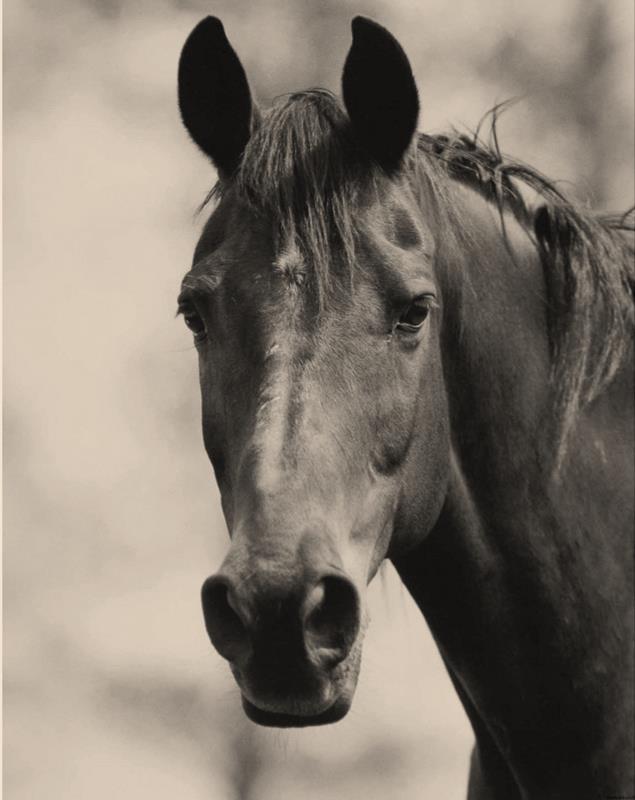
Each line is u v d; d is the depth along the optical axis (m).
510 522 7.37
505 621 7.41
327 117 6.96
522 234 7.79
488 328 7.40
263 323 6.50
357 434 6.43
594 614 7.39
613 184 25.70
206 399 6.86
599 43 26.64
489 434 7.36
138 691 29.02
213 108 7.35
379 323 6.57
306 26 26.31
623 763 7.32
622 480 7.60
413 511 6.89
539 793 7.49
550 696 7.39
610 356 7.53
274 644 5.89
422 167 7.28
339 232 6.62
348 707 6.09
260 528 6.01
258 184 6.77
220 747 27.27
